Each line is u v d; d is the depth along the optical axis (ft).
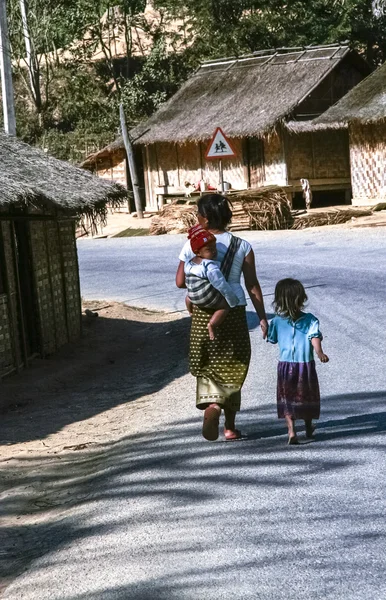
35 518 24.39
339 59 136.77
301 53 144.56
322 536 19.43
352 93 128.57
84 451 31.45
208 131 139.54
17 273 47.80
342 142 139.03
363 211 110.63
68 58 230.89
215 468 25.16
